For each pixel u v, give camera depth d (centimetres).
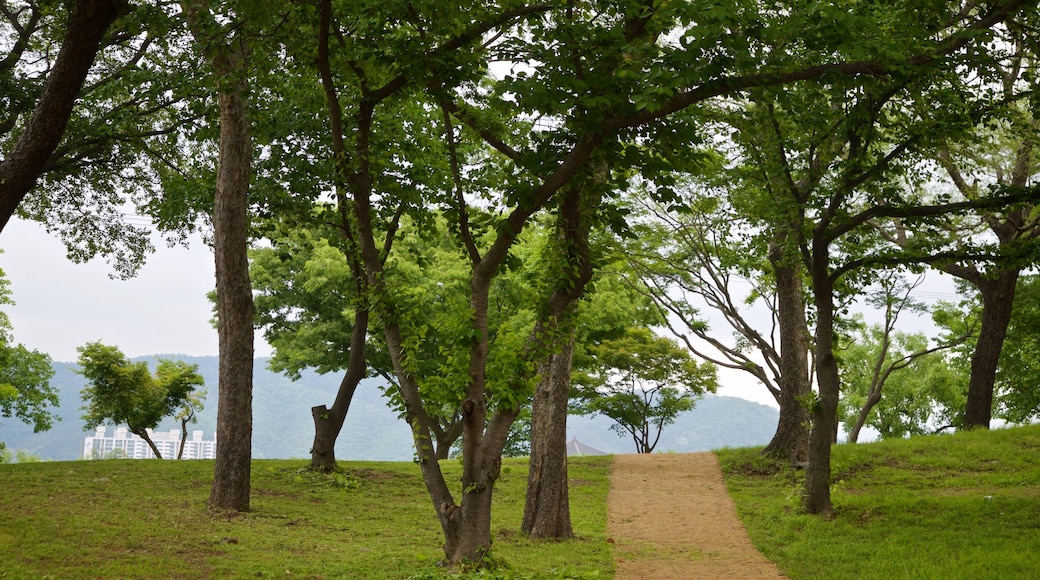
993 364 2536
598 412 4109
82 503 1348
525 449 4222
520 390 1019
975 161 2202
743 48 925
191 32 1338
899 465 2117
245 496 1499
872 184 1617
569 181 1041
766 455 2369
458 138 1477
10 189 991
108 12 1002
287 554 1112
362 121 1079
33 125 1000
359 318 2095
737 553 1391
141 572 894
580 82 916
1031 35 1395
